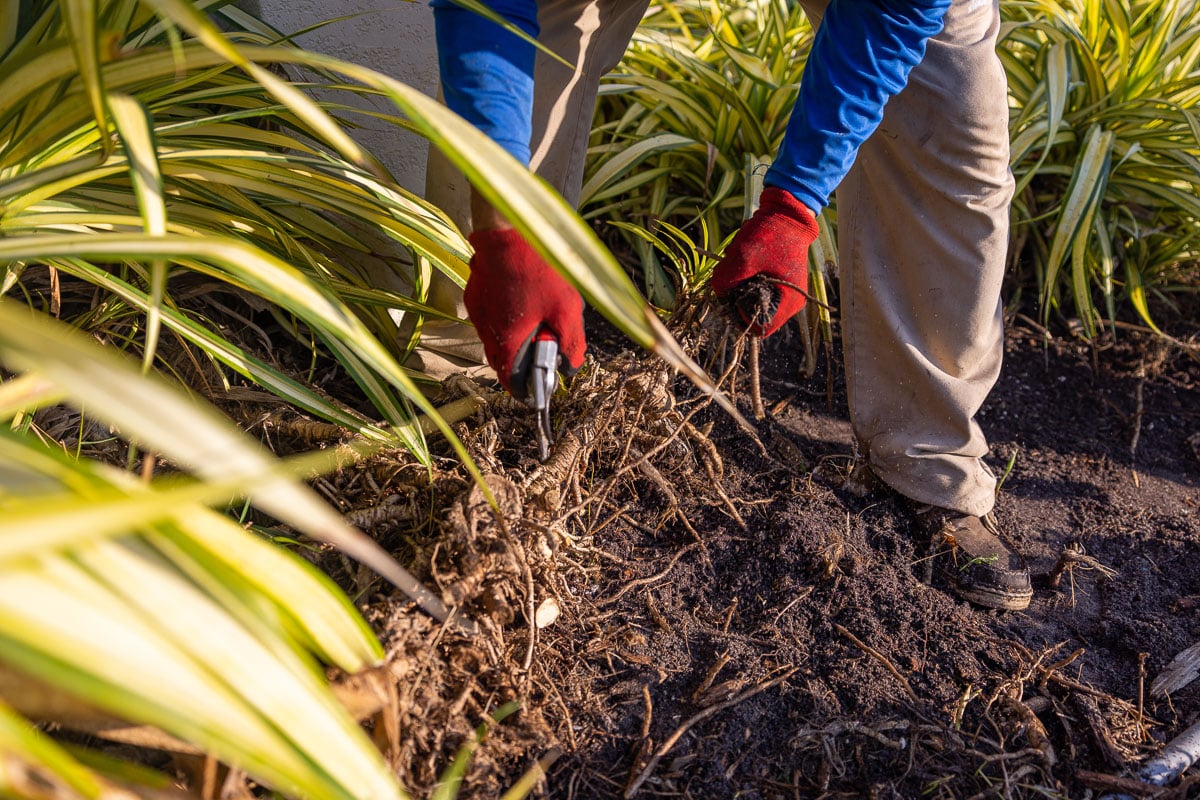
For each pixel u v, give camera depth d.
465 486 1.27
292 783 0.67
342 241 1.65
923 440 1.54
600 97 2.46
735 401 1.84
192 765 0.92
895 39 1.11
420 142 1.83
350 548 0.69
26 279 1.56
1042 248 2.34
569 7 1.36
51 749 0.62
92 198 1.32
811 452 1.77
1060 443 1.97
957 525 1.56
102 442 1.39
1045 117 2.27
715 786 1.20
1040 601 1.56
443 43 1.05
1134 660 1.46
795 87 2.22
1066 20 2.28
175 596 0.69
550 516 1.27
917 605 1.49
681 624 1.40
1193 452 1.98
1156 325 2.29
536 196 0.82
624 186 2.17
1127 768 1.29
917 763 1.26
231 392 1.49
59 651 0.60
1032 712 1.33
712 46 2.49
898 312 1.47
